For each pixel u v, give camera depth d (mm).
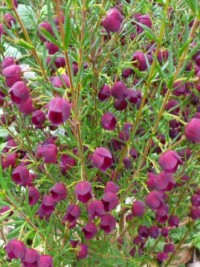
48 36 149
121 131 219
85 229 198
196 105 229
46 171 212
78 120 173
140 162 201
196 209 245
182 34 210
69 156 205
